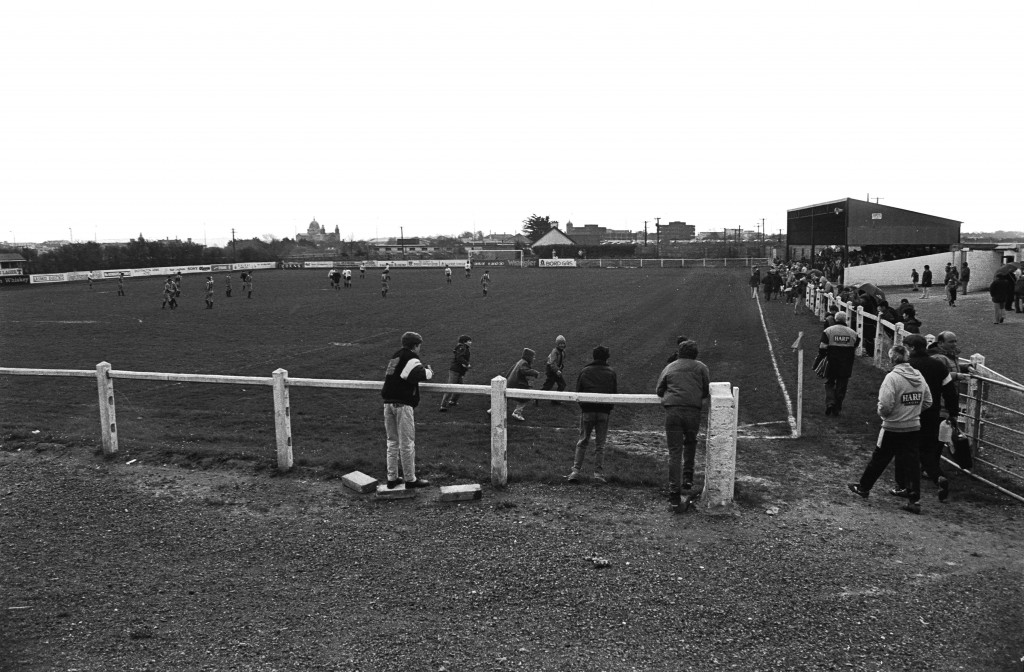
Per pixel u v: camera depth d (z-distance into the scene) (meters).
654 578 6.47
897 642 5.46
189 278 82.50
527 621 5.78
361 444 10.93
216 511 8.20
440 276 76.06
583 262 101.12
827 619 5.79
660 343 23.95
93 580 6.58
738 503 8.23
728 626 5.69
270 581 6.51
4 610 6.04
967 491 8.70
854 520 7.82
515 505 8.20
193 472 9.54
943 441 9.41
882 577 6.50
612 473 9.27
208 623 5.80
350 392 15.73
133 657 5.34
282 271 100.00
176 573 6.70
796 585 6.34
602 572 6.59
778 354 20.53
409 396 8.52
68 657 5.34
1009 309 27.03
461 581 6.45
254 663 5.23
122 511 8.23
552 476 9.14
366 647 5.42
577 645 5.43
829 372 12.63
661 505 8.22
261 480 9.18
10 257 86.38
